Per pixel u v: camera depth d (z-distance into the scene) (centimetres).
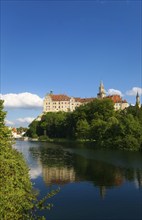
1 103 4541
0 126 3959
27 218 2708
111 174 6016
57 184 5181
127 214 3588
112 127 12394
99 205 3953
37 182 5353
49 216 3506
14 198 2406
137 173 6078
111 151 10788
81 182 5322
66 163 7838
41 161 8338
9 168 2688
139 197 4300
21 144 16812
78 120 17962
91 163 7706
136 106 15000
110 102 17588
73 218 3447
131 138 11138
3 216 2252
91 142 15138
